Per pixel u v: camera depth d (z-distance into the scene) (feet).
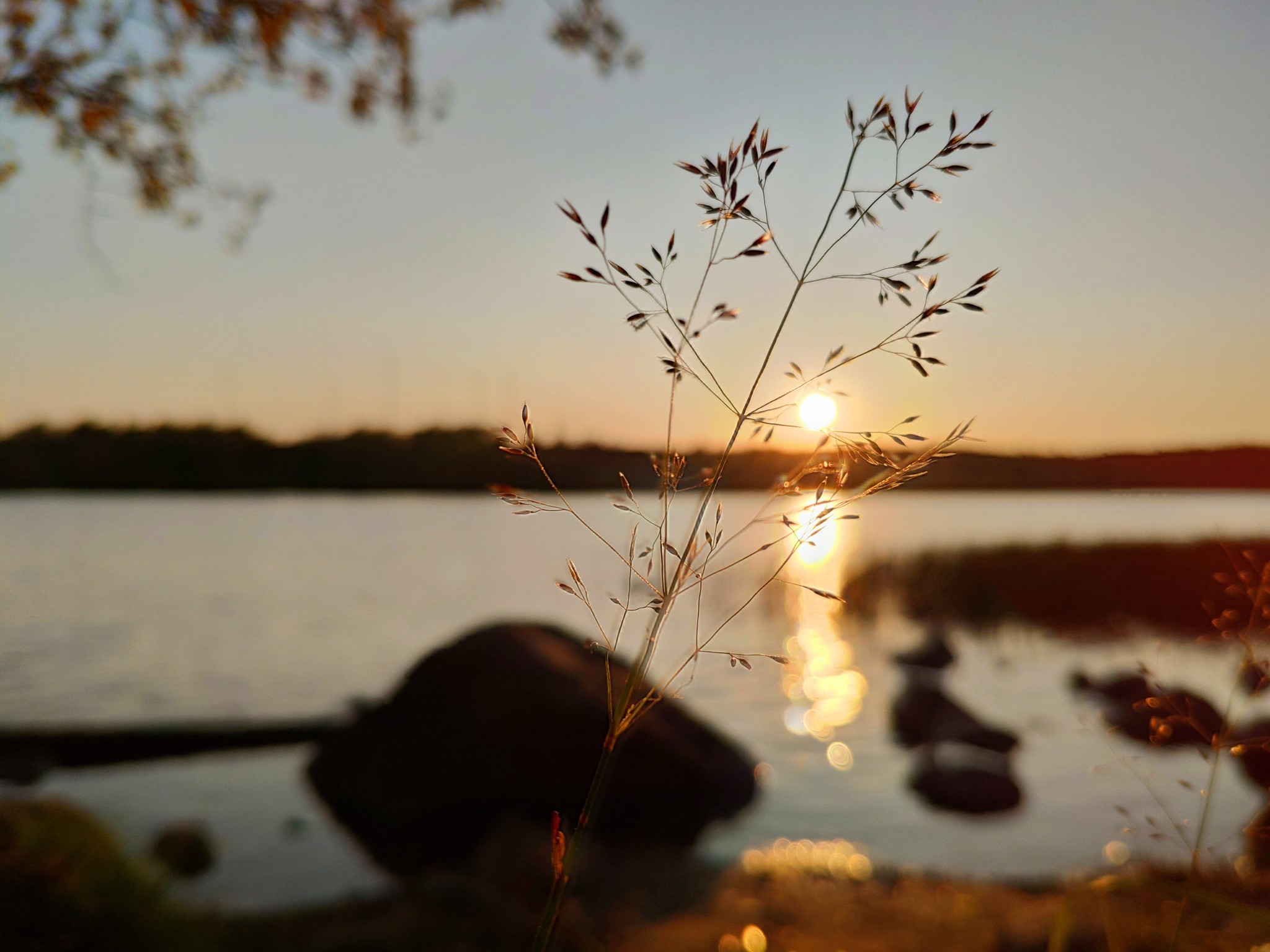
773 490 3.77
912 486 4.13
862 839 22.56
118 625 61.87
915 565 68.54
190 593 79.00
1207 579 55.88
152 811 24.47
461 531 155.74
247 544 127.54
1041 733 31.65
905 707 35.88
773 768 29.63
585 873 18.70
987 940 13.69
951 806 24.77
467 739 23.88
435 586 83.30
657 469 3.77
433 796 22.97
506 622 27.71
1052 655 48.08
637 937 15.03
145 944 12.28
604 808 23.06
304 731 33.17
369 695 40.78
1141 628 50.96
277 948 13.67
